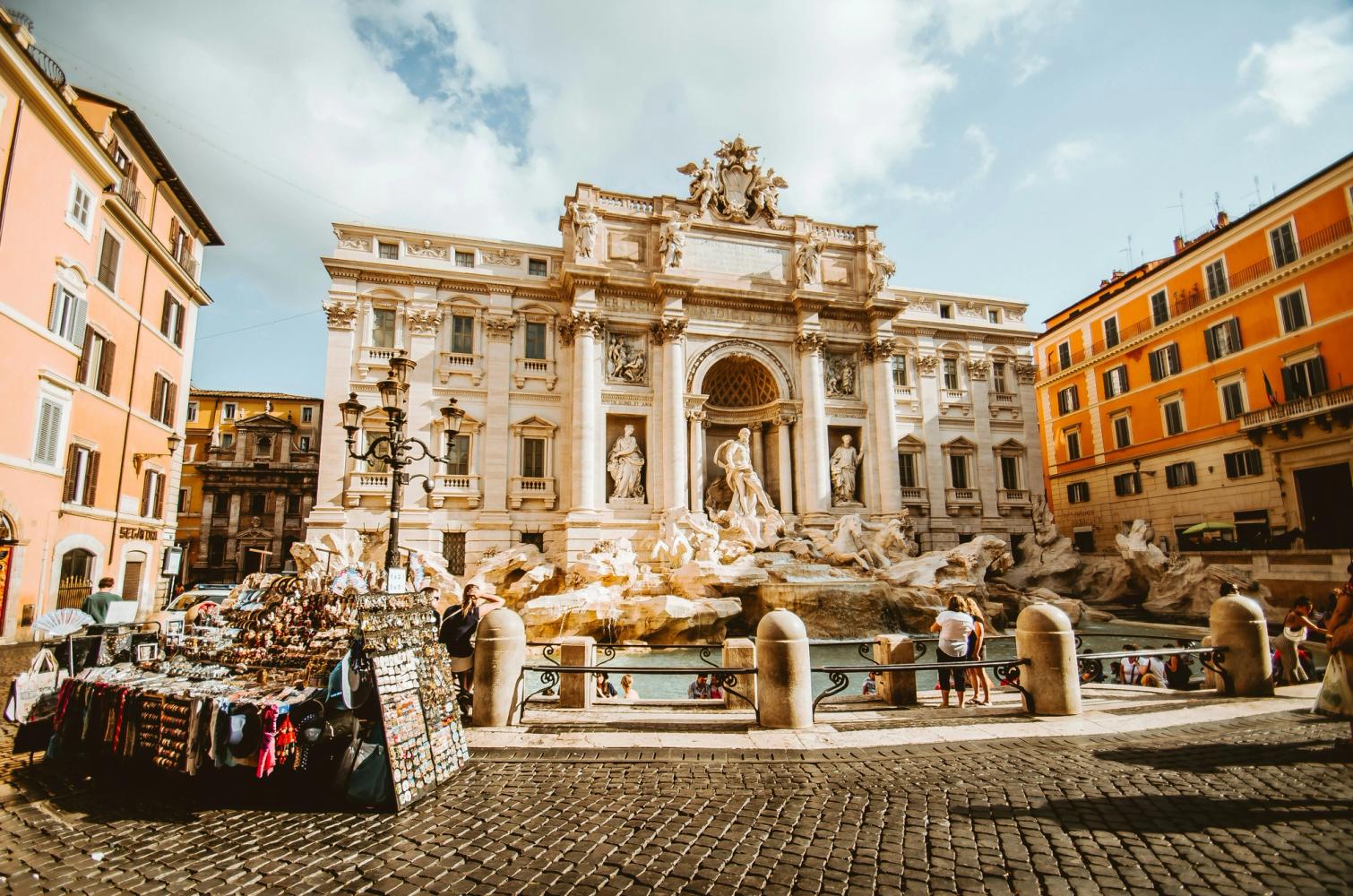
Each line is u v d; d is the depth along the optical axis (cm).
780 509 3691
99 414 2384
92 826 625
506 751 849
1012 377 4434
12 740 899
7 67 1784
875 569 3186
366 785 679
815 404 3728
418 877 527
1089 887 502
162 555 2892
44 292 1995
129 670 809
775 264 3881
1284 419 3097
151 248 2698
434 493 3291
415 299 3447
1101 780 723
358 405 1396
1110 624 3058
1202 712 998
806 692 962
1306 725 921
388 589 873
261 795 701
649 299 3662
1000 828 609
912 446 4122
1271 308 3241
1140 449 4053
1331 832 584
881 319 3959
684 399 3591
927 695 1212
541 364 3581
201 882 521
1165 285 3866
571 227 3709
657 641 2609
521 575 3231
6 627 1886
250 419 5366
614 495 3488
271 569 5238
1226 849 557
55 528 2109
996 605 3003
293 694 698
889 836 596
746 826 621
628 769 787
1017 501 4250
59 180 2038
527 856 564
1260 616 1138
